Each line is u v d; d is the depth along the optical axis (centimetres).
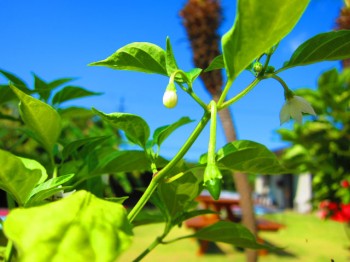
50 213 8
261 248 19
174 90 14
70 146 18
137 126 16
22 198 13
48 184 13
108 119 15
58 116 16
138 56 16
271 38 11
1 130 27
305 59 15
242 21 11
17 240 8
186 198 17
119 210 9
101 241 8
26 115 16
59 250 8
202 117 14
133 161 19
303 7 11
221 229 18
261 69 14
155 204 18
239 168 17
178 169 15
